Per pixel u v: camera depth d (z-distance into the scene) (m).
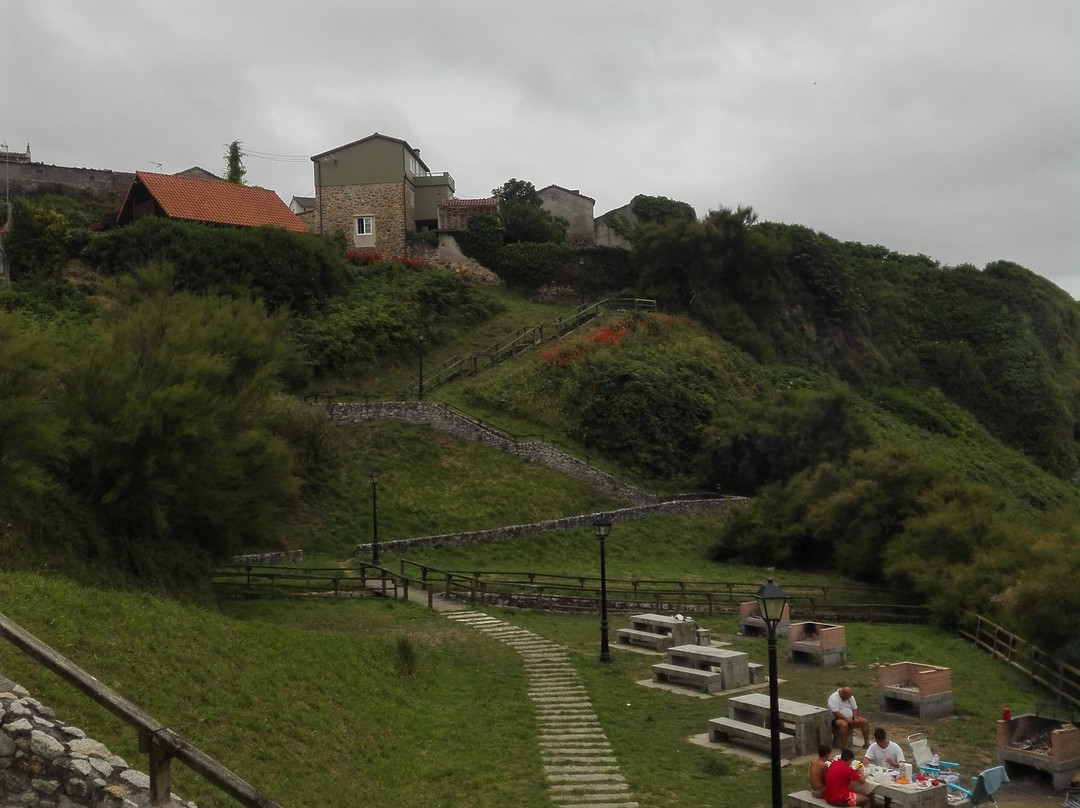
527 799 11.80
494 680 18.22
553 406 43.06
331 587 25.77
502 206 63.59
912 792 10.95
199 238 44.78
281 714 12.62
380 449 36.62
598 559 32.66
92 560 19.77
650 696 17.30
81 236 44.53
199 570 22.19
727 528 35.50
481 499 35.09
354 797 11.16
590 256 60.72
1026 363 74.62
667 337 51.16
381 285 51.28
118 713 6.69
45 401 20.14
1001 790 12.79
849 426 40.38
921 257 85.69
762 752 13.88
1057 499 55.16
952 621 25.78
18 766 7.46
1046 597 19.28
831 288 70.19
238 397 24.45
